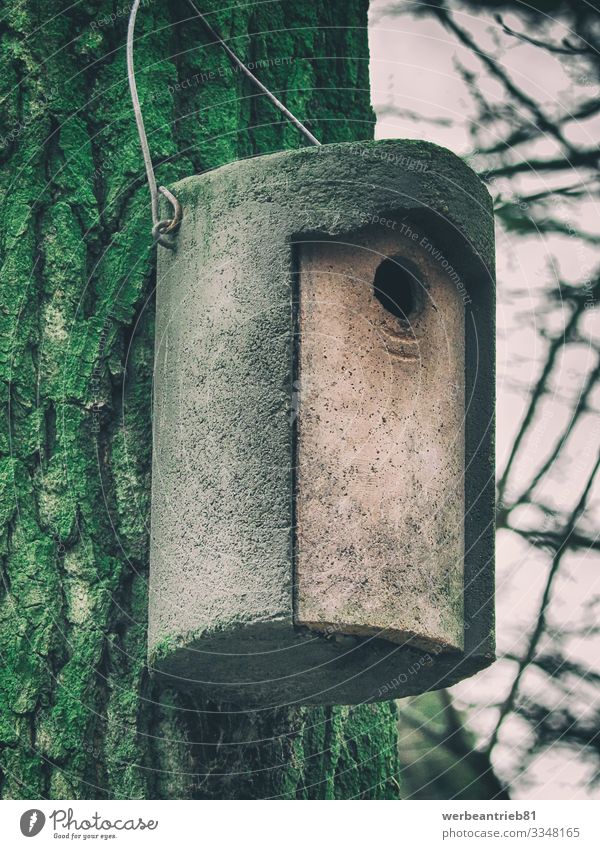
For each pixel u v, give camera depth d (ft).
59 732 10.48
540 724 14.62
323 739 11.35
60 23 11.66
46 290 11.16
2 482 10.79
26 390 10.99
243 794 10.77
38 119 11.45
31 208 11.28
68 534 10.77
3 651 10.58
